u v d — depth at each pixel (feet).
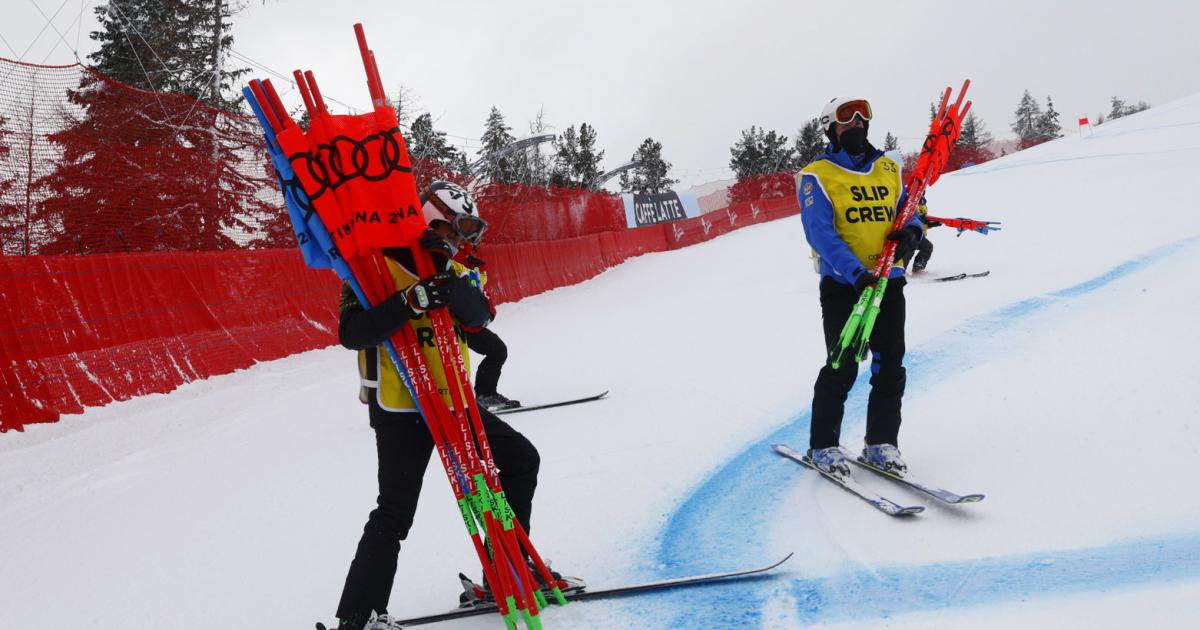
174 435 20.85
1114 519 8.52
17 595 10.94
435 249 7.50
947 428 12.48
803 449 12.82
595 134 166.40
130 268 26.37
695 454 13.24
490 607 8.47
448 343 7.69
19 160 24.82
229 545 11.86
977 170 74.54
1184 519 8.25
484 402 18.60
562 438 15.34
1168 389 11.96
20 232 24.82
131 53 61.11
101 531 13.39
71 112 26.17
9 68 24.58
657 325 28.78
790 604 7.84
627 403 17.66
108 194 27.04
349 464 15.67
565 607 8.40
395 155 7.62
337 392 24.84
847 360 10.94
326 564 10.64
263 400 24.73
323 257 7.73
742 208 95.45
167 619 9.52
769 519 10.08
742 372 18.90
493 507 7.59
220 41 60.44
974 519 9.11
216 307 29.30
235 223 32.37
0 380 21.17
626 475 12.58
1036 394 13.14
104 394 23.70
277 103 7.67
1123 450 10.30
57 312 23.54
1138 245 24.38
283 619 9.12
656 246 77.71
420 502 12.64
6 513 15.31
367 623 7.39
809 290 30.14
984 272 25.57
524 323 37.83
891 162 11.14
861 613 7.47
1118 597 7.04
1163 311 16.26
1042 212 37.58
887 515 9.59
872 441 11.05
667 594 8.41
